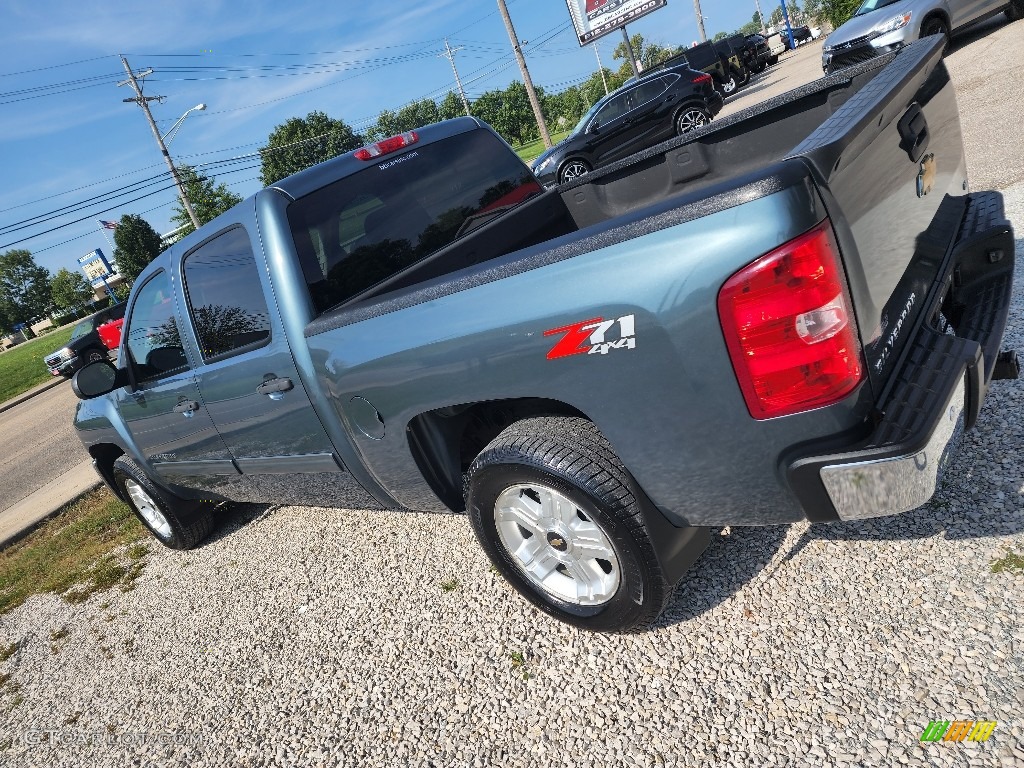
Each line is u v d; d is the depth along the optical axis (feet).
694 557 7.29
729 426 5.93
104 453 15.83
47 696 11.57
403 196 10.18
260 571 13.00
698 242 5.48
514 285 6.58
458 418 8.91
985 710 5.64
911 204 7.26
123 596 14.37
